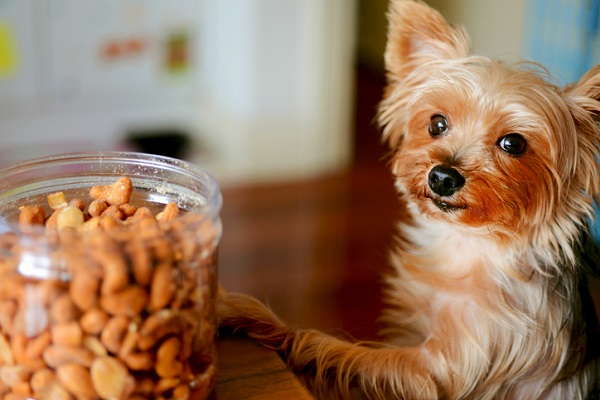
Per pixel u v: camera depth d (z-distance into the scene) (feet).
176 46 4.76
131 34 4.65
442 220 1.79
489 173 1.73
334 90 4.66
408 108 1.92
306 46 4.52
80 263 1.08
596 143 1.80
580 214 1.82
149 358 1.14
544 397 1.82
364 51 6.25
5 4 4.32
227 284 3.44
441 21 1.93
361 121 5.29
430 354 1.84
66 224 1.22
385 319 2.05
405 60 1.96
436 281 1.90
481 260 1.87
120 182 1.33
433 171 1.74
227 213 4.12
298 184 4.52
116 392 1.13
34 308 1.10
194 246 1.14
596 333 1.96
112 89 4.75
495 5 4.56
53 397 1.14
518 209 1.75
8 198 1.30
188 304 1.16
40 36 4.46
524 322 1.80
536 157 1.76
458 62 1.87
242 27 4.44
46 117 4.66
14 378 1.16
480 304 1.83
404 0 1.90
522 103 1.75
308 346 1.82
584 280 1.94
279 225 4.01
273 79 4.55
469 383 1.82
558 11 2.75
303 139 4.70
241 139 4.63
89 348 1.11
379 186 4.50
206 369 1.24
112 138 4.84
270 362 1.42
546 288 1.83
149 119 4.89
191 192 1.32
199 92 4.94
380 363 1.81
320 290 3.43
